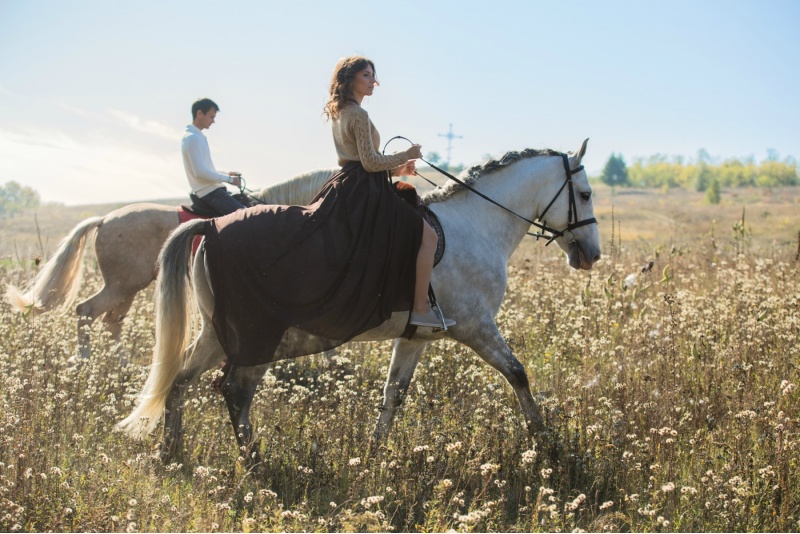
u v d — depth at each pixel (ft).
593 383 25.73
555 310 36.76
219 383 21.40
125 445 21.47
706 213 237.04
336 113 21.80
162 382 21.01
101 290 33.65
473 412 24.12
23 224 210.59
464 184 24.56
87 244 33.27
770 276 43.83
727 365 27.86
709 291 41.68
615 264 46.26
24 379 24.18
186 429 23.11
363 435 22.49
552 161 25.93
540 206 25.90
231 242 20.67
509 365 23.62
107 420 23.11
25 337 29.68
